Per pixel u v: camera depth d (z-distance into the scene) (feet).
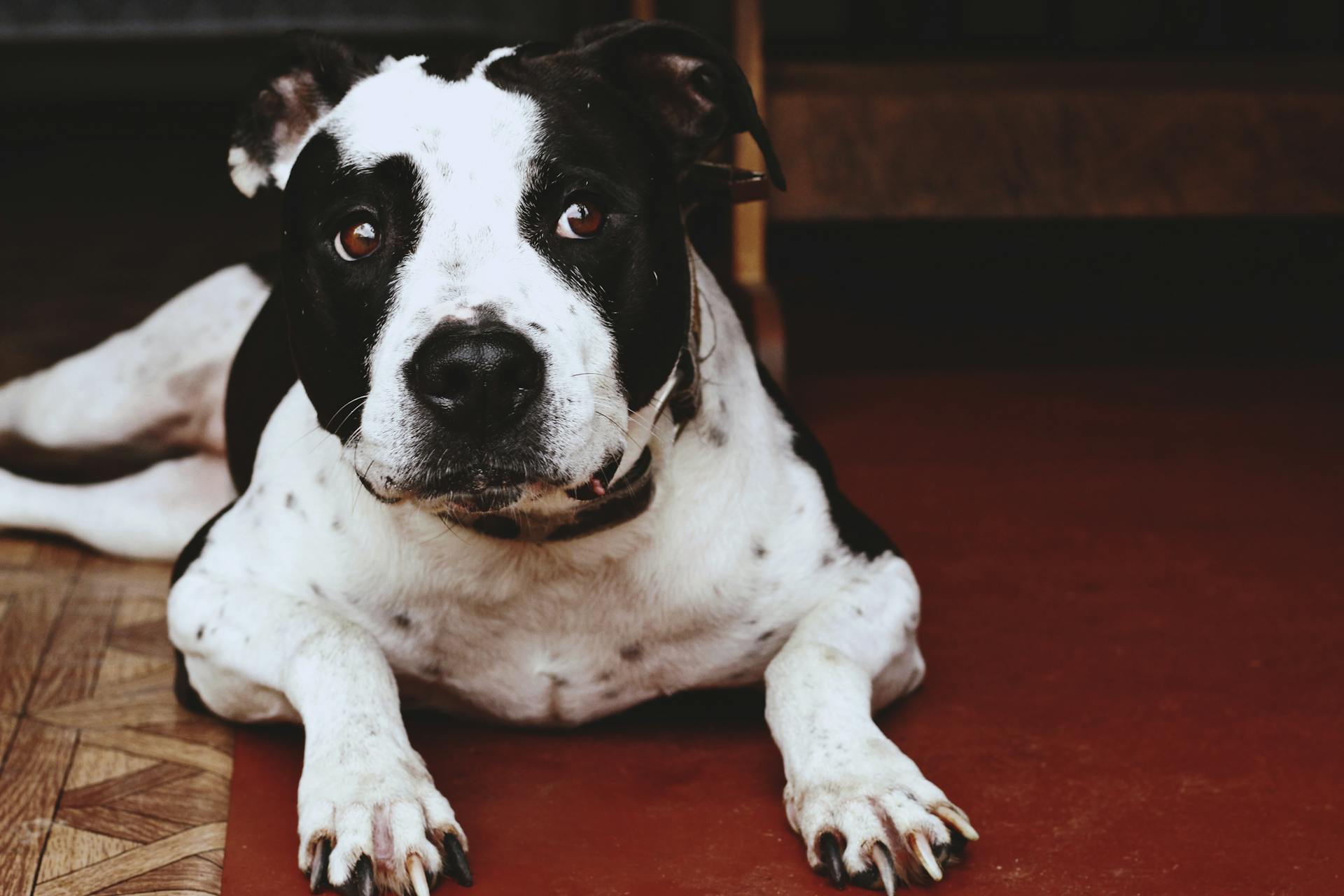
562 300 5.70
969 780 6.58
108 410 10.28
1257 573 9.43
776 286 20.16
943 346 16.52
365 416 5.56
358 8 39.68
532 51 6.32
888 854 5.50
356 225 5.87
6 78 39.99
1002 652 8.16
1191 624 8.57
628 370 5.99
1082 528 10.37
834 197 14.39
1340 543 10.01
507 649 6.71
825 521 7.02
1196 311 18.21
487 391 5.32
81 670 8.03
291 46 6.75
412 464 5.44
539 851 5.94
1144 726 7.16
